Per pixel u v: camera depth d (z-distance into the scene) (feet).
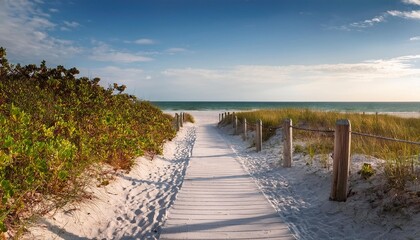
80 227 14.46
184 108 272.72
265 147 39.93
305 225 15.65
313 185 21.71
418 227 13.23
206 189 22.09
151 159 30.37
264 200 19.51
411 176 16.28
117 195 19.60
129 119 32.63
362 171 18.85
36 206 13.82
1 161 12.01
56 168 14.64
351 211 16.24
